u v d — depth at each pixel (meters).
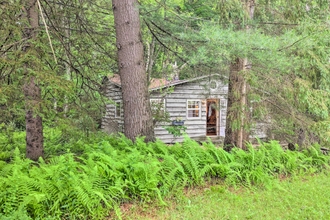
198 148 6.00
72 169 4.44
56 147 7.00
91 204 3.82
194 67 7.88
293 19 6.45
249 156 6.02
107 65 8.55
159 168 4.71
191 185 5.15
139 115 6.26
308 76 6.63
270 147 7.20
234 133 6.93
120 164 4.56
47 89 5.45
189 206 4.37
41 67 4.96
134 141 6.21
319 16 6.56
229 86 6.86
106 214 3.98
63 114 6.54
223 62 6.81
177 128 11.86
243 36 5.19
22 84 5.20
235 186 5.27
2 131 7.19
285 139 7.91
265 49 5.30
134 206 4.28
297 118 6.77
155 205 4.38
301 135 7.64
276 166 6.25
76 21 7.31
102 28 8.20
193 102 13.64
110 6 8.66
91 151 5.75
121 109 12.48
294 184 5.63
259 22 6.66
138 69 6.27
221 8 5.98
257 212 4.27
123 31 6.23
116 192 4.27
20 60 4.76
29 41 5.11
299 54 5.83
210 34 5.22
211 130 14.83
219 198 4.74
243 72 6.06
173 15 7.20
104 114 8.05
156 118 11.20
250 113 6.61
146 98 6.40
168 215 4.10
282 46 5.64
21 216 3.31
